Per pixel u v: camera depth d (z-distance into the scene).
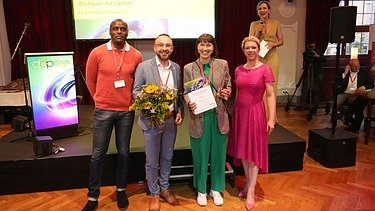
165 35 2.36
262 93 2.48
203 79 2.41
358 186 2.96
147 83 2.37
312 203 2.68
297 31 6.14
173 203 2.67
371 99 3.95
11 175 2.87
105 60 2.39
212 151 2.60
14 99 4.69
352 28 3.28
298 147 3.26
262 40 3.80
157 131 2.41
